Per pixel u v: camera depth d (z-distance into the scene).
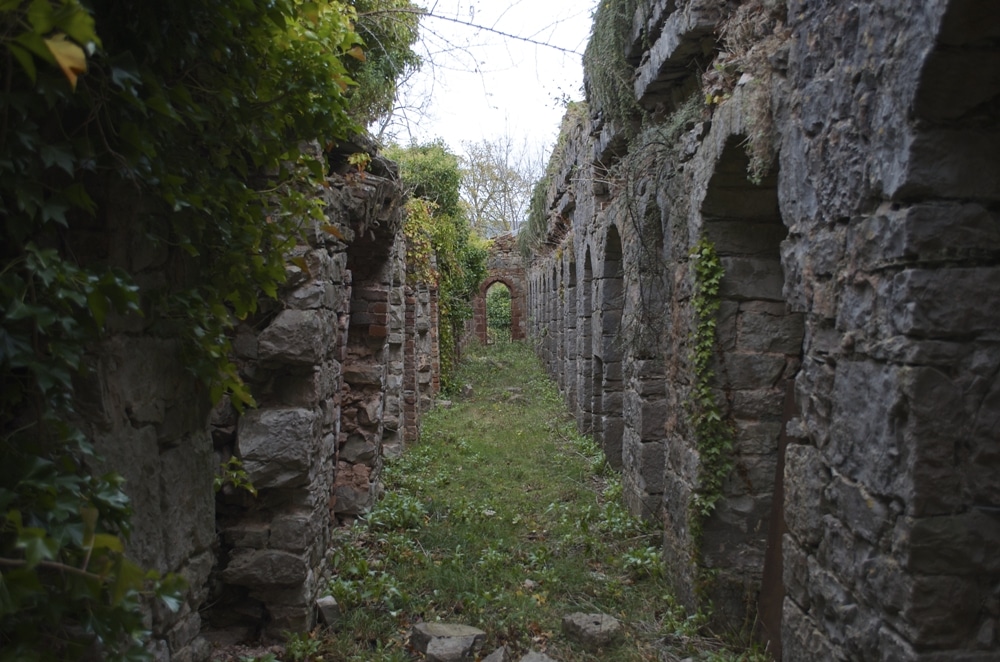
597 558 6.55
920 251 2.59
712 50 5.31
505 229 38.69
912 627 2.61
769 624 4.77
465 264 20.56
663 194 6.20
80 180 2.24
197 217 2.87
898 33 2.63
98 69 2.15
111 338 2.42
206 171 2.91
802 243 3.42
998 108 2.60
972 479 2.59
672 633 5.08
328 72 3.29
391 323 9.88
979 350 2.59
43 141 2.00
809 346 3.37
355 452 7.43
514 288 35.31
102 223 2.40
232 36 2.83
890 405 2.69
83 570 1.73
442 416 14.32
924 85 2.51
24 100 1.92
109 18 2.24
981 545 2.59
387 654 4.66
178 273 2.89
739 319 5.19
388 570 5.99
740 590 5.12
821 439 3.25
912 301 2.59
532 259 27.16
